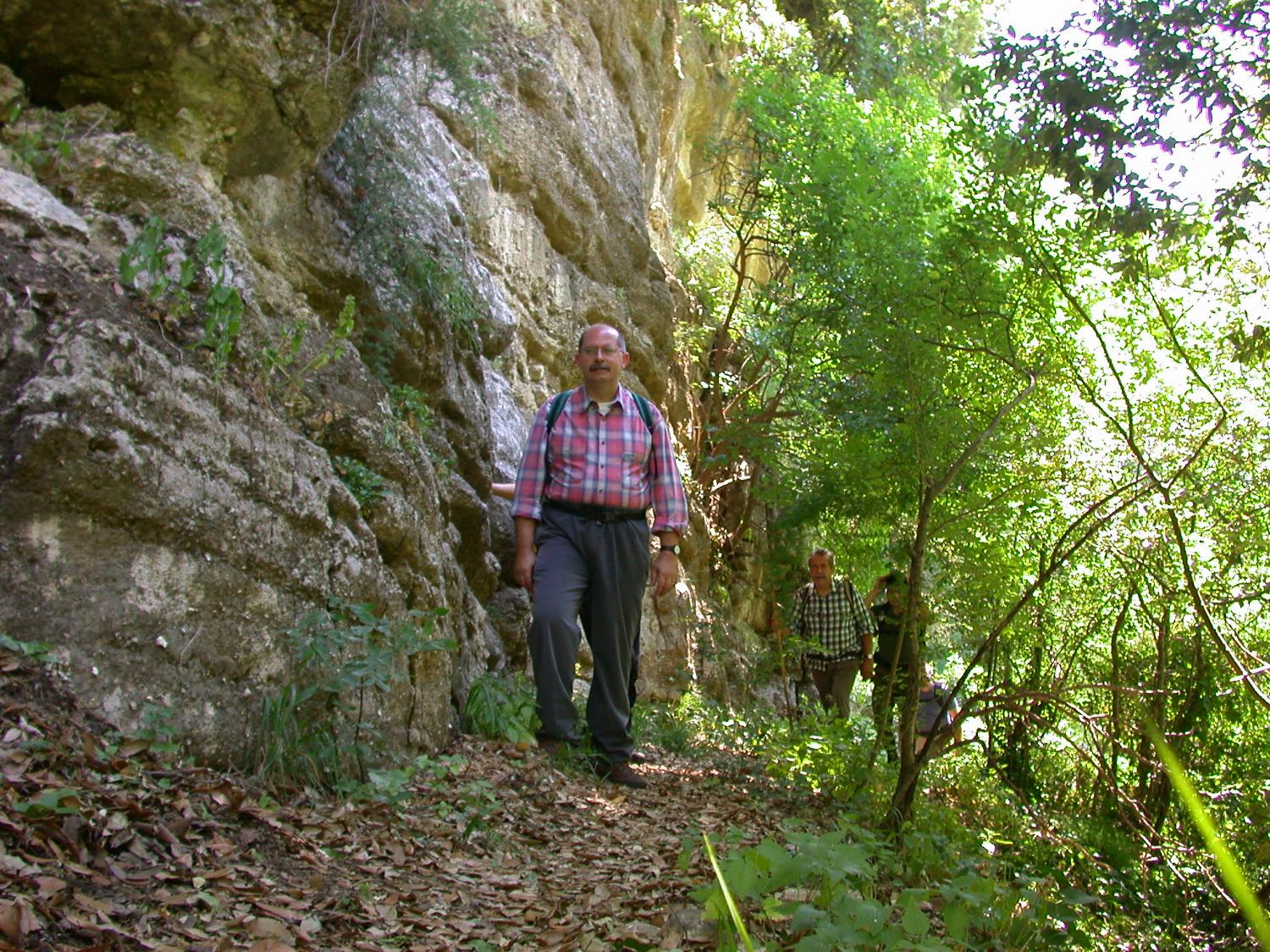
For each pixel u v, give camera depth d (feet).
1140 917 16.97
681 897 12.23
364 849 12.19
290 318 18.69
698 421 50.26
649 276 45.50
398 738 16.16
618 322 41.55
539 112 38.27
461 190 32.04
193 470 12.94
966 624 23.82
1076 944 13.78
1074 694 24.17
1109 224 18.51
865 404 24.73
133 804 10.24
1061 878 16.51
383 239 22.53
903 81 57.77
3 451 11.30
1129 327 22.39
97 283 13.28
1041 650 25.25
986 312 20.61
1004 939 12.60
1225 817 21.54
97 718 11.27
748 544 51.49
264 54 17.85
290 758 13.26
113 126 16.72
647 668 36.96
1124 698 22.95
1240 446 21.24
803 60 55.36
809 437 33.63
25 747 10.00
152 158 16.10
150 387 12.59
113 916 8.71
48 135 15.64
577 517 20.52
